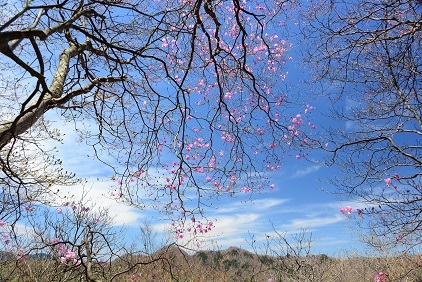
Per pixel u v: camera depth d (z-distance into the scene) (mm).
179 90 5297
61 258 5578
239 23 5129
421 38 6195
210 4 4742
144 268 7688
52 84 4957
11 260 6203
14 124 3393
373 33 6195
